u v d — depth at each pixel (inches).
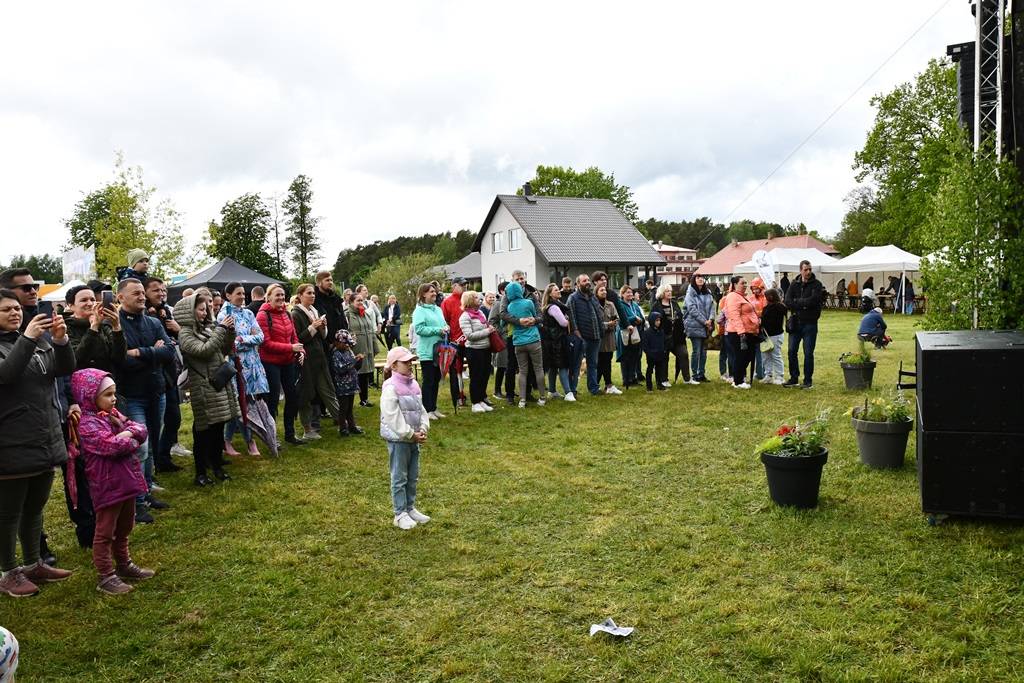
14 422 150.6
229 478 247.0
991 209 223.6
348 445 297.4
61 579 164.9
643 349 426.9
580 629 135.0
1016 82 223.5
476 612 143.6
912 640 126.4
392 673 122.6
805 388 407.8
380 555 175.9
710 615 137.5
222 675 124.0
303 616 144.0
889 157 1499.8
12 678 86.7
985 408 171.8
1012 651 120.7
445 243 3491.6
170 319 235.0
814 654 122.2
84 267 311.0
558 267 1526.8
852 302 1343.5
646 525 190.9
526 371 379.6
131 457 159.9
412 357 198.2
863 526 183.3
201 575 165.8
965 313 230.8
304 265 2303.2
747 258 2315.5
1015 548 162.4
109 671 125.5
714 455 265.1
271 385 289.9
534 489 228.2
